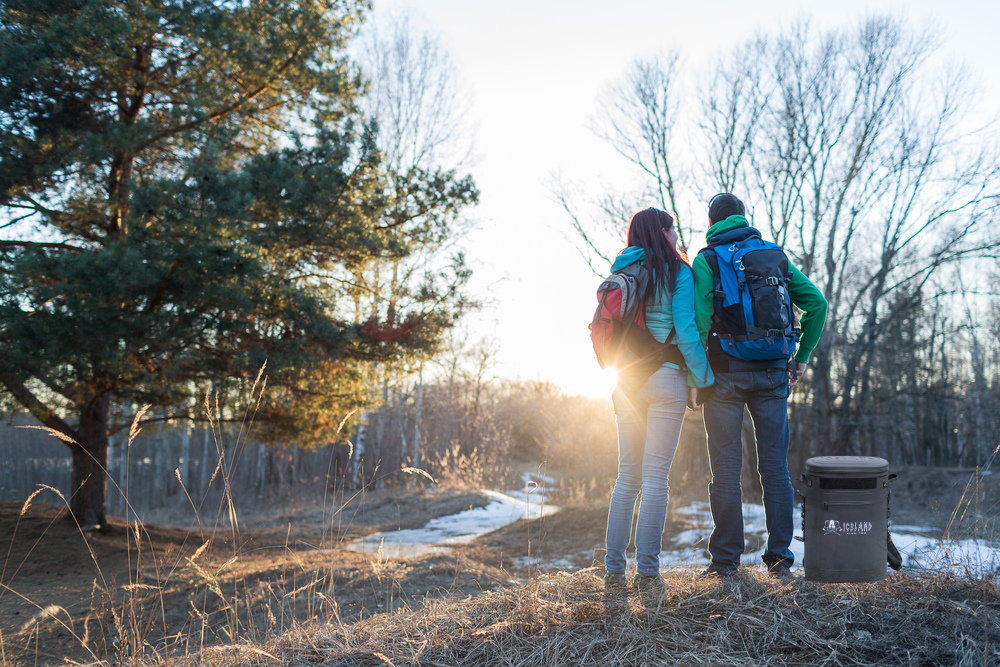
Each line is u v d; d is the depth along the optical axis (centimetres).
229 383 790
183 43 805
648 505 265
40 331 639
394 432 2564
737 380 273
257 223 835
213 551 786
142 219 688
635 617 231
